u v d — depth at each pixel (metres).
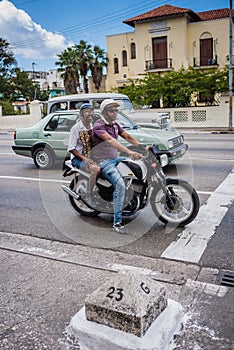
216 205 5.83
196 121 22.52
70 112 9.07
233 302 3.12
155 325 2.61
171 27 29.61
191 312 2.98
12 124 30.42
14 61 48.66
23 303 3.20
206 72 24.06
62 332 2.79
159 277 3.59
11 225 5.33
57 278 3.63
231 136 16.94
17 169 9.83
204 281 3.51
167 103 24.39
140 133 7.43
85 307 2.71
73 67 32.44
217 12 31.53
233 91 22.45
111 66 33.59
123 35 32.34
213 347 2.57
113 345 2.49
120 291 2.67
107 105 4.66
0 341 2.71
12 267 3.92
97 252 4.27
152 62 30.81
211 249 4.24
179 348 2.57
